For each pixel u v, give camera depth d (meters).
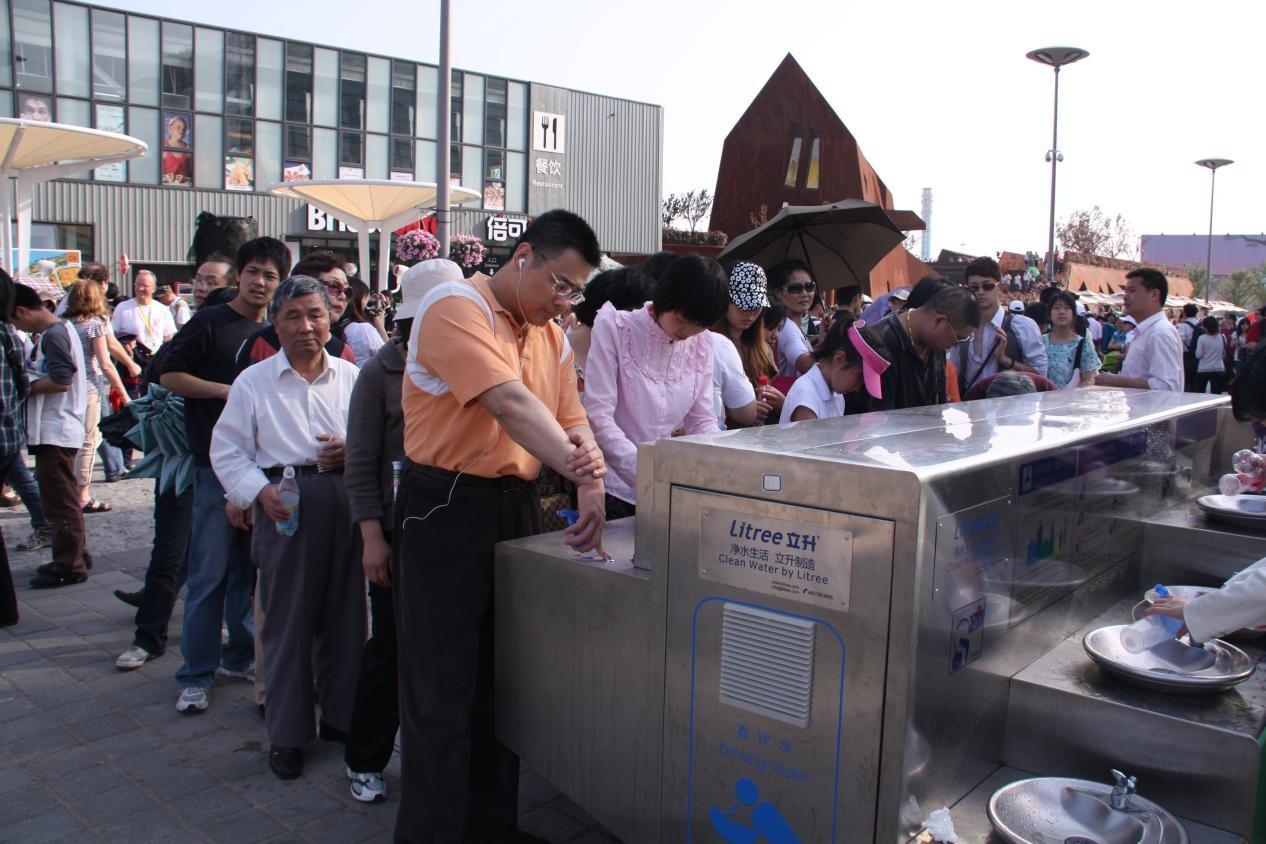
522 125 31.23
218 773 3.13
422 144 29.17
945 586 1.58
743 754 1.76
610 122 33.69
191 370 3.61
